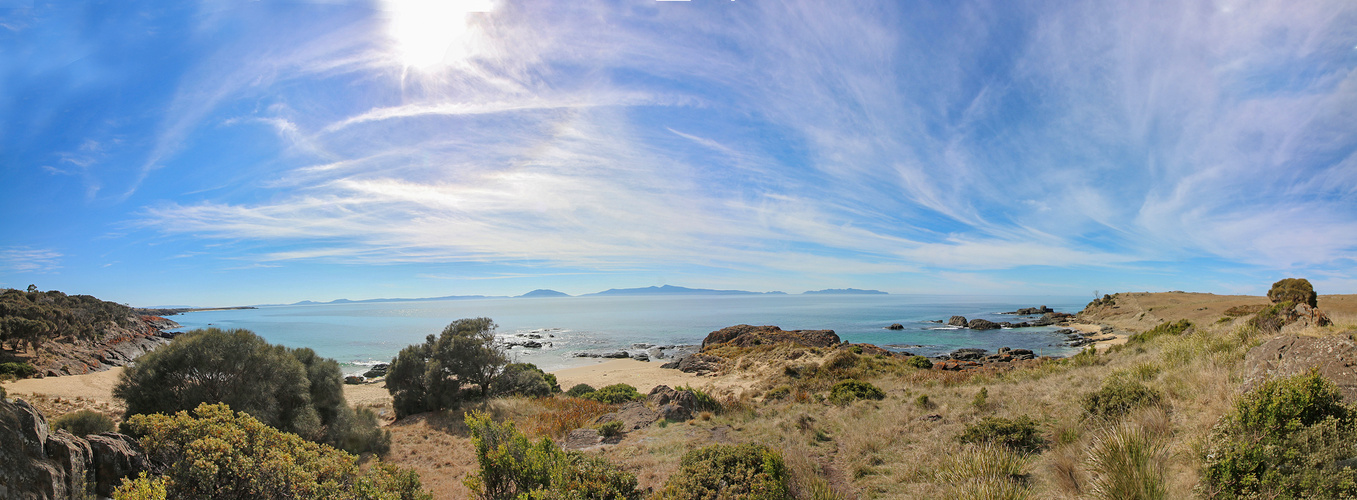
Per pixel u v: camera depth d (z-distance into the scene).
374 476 9.24
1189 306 81.19
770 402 22.09
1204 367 10.59
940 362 35.19
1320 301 56.09
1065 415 10.68
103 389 35.66
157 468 7.57
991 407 13.32
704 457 9.89
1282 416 5.85
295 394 19.27
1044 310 133.25
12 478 5.48
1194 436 7.23
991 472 7.75
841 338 77.62
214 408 8.46
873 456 10.16
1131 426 7.55
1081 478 7.04
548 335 99.38
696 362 49.50
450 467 16.41
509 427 9.64
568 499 8.09
